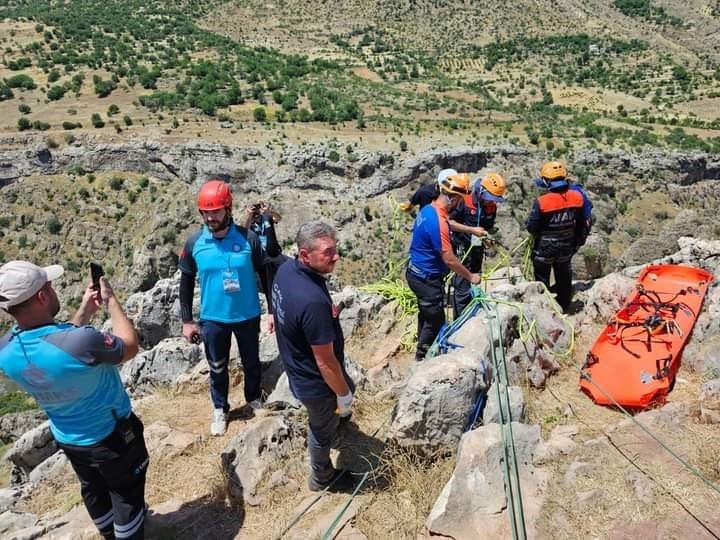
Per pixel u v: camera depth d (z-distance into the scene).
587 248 19.42
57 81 108.25
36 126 80.50
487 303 6.41
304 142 73.88
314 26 199.12
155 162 72.06
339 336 4.58
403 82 140.38
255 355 6.13
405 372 7.27
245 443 5.42
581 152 78.31
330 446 5.02
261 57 140.75
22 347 3.73
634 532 4.12
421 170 69.56
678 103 140.62
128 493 4.32
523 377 5.98
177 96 94.19
